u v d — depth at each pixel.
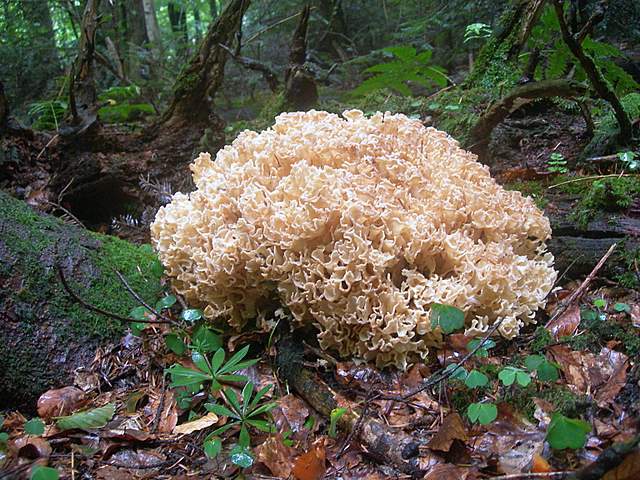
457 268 0.53
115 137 0.93
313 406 0.49
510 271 0.52
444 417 0.46
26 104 1.57
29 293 0.57
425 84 1.06
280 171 0.59
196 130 0.95
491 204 0.56
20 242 0.60
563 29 0.74
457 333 0.53
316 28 1.83
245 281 0.54
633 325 0.54
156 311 0.59
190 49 1.79
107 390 0.55
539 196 0.77
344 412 0.45
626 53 1.40
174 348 0.53
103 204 0.91
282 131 0.64
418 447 0.43
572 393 0.46
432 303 0.50
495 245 0.54
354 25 1.85
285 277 0.53
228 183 0.57
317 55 1.75
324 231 0.53
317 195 0.52
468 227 0.56
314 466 0.42
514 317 0.52
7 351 0.54
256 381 0.52
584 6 1.03
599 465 0.32
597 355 0.50
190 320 0.54
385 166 0.57
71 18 1.62
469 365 0.50
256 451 0.44
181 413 0.51
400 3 1.72
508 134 0.92
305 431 0.47
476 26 1.20
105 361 0.57
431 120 0.96
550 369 0.43
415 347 0.50
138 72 1.68
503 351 0.53
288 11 1.72
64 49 1.62
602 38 1.32
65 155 0.88
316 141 0.58
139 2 1.87
